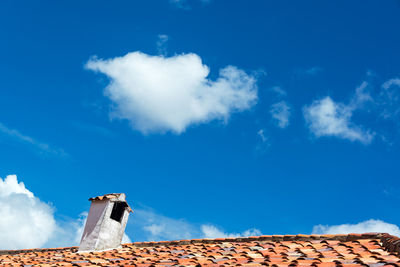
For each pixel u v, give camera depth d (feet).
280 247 25.66
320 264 18.34
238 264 20.54
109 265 25.66
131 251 32.32
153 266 23.04
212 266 20.80
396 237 21.79
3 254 42.80
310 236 27.43
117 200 36.50
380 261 18.06
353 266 17.39
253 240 29.99
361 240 24.41
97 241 34.04
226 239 31.58
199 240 32.83
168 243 34.50
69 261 29.25
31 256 36.91
